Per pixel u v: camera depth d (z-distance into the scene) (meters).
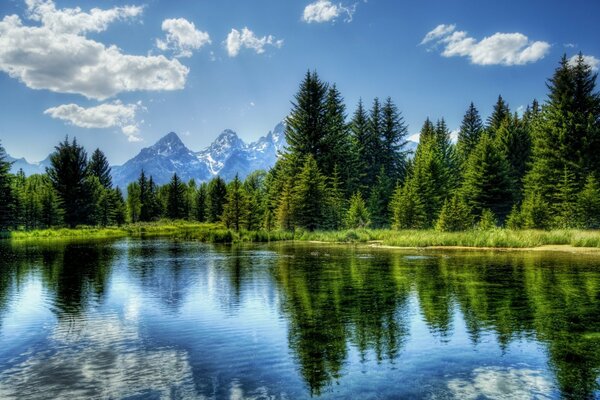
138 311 11.23
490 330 9.02
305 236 45.22
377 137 76.69
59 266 21.34
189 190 124.38
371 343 8.30
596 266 18.55
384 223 63.41
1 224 59.72
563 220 39.97
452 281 15.02
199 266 20.91
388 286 14.21
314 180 51.34
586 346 7.95
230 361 7.39
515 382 6.40
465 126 83.06
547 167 48.78
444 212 38.31
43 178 96.56
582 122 47.81
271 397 5.94
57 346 8.30
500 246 29.17
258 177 114.06
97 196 89.44
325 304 11.66
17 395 6.05
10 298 13.02
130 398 5.95
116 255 27.66
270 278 16.45
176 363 7.31
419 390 6.14
